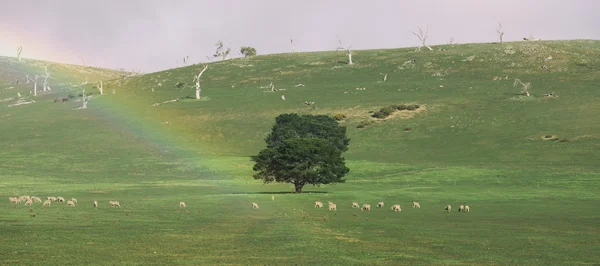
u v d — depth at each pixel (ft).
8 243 116.26
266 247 117.29
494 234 137.59
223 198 236.02
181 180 340.80
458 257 107.55
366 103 592.60
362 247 118.21
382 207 204.95
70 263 97.09
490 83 641.40
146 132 543.80
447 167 343.67
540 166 342.23
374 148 456.86
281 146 277.23
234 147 492.54
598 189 256.11
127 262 99.45
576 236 134.41
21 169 392.68
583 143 408.05
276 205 210.18
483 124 493.36
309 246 118.73
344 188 288.71
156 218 169.07
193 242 123.24
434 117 527.81
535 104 540.11
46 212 179.83
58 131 561.84
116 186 304.91
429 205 210.79
